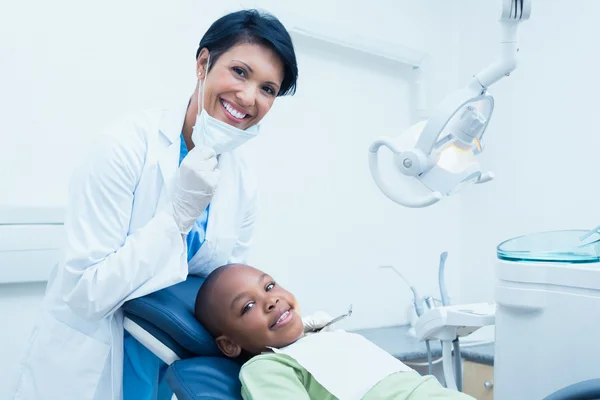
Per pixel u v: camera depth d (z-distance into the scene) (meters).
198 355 1.07
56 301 1.10
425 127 1.12
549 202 2.28
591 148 2.15
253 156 2.04
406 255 2.49
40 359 1.08
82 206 1.03
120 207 1.06
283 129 2.14
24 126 1.60
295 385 0.99
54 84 1.65
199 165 1.04
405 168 1.14
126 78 1.78
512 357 1.10
